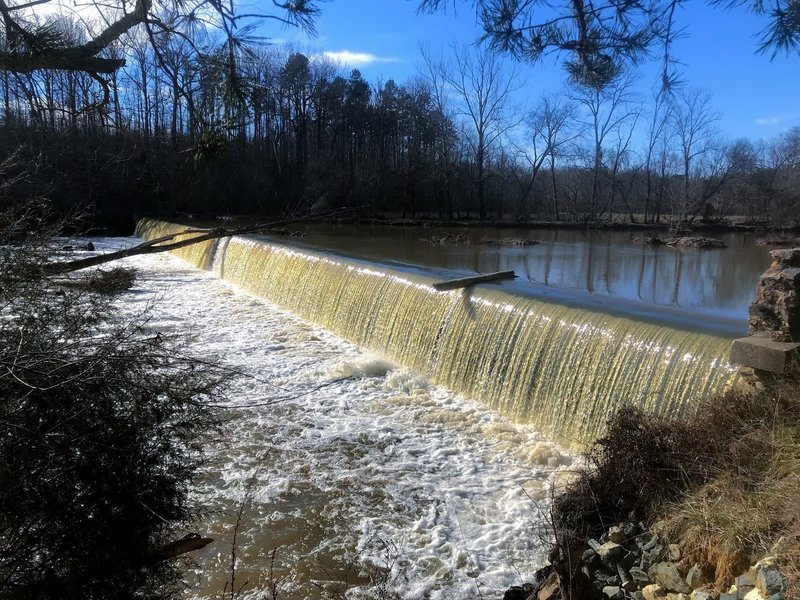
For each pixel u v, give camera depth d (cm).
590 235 3322
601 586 397
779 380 509
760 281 573
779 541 346
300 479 685
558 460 726
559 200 5609
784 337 548
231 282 1967
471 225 3747
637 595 378
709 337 670
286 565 541
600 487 484
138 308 1498
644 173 5181
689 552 383
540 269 1739
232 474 693
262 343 1234
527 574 525
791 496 379
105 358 317
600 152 4531
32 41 272
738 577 340
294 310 1520
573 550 425
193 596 499
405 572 532
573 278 1562
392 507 631
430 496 651
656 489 454
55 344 333
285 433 798
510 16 341
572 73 356
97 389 321
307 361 1111
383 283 1212
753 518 373
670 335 702
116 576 334
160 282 1938
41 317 359
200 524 588
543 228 3884
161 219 2859
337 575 528
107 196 2511
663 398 667
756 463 430
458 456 743
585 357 775
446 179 4519
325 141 4791
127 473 333
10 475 295
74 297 408
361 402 911
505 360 883
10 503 300
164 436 363
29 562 310
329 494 655
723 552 364
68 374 311
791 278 544
